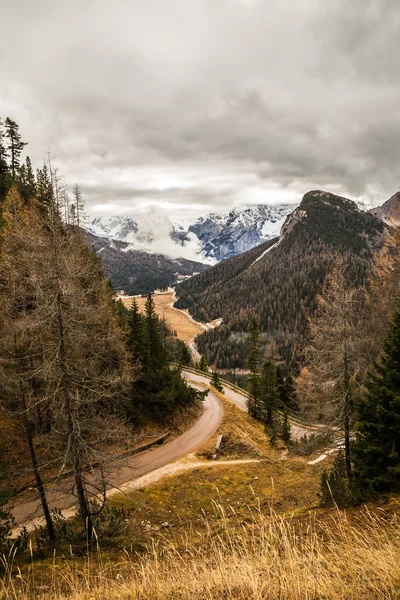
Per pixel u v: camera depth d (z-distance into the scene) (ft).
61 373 39.88
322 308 62.23
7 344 45.93
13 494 43.37
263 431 149.38
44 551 42.19
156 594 18.07
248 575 17.24
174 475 89.71
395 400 39.01
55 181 39.75
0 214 103.65
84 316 41.96
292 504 69.87
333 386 59.72
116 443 53.67
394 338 43.65
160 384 123.75
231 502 75.77
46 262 39.04
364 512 32.37
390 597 13.99
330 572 17.15
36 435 50.62
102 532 46.83
